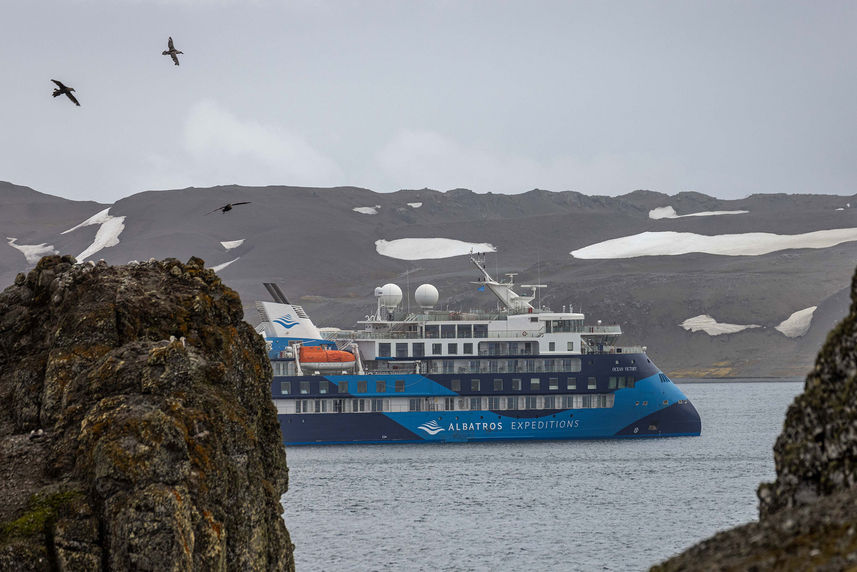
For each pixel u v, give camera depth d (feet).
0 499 247.09
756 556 143.23
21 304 299.99
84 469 245.65
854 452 163.53
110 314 279.90
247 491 263.08
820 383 174.50
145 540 231.91
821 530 141.79
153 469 240.32
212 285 306.35
